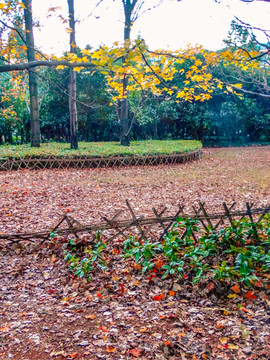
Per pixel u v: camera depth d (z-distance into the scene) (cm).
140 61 348
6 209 742
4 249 501
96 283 395
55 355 269
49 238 523
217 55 373
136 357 262
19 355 272
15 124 2616
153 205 791
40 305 353
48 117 2562
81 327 309
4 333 301
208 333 289
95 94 2489
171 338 284
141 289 374
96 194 914
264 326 293
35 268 448
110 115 2575
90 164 1420
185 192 933
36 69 1727
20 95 2127
